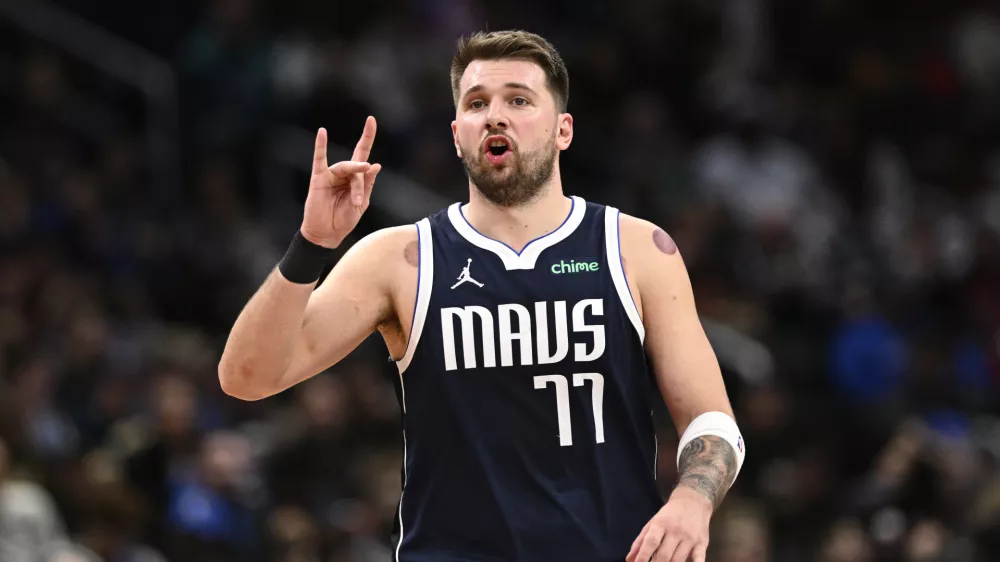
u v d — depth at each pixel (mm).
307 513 27781
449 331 11070
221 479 26219
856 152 45062
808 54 47812
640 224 11547
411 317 11156
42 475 23531
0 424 22938
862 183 44531
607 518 10891
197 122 38562
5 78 39312
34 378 27594
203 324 35344
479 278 11164
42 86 38656
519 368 11000
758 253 39031
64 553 19891
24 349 29906
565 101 11609
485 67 11305
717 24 47531
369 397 30391
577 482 10945
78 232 35281
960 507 28078
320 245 10609
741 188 41344
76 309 31938
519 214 11359
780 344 37031
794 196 41656
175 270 35625
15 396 23344
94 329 30172
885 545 27406
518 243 11297
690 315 11391
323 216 10539
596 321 11094
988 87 48875
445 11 42938
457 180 39062
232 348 10758
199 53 38688
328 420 28891
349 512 27656
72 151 38781
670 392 11250
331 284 11273
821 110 46031
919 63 48969
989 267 41188
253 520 26453
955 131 47625
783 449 33062
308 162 38375
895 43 49125
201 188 37719
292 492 28109
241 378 10773
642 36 46062
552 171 11422
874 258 40500
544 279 11156
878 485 28703
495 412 10969
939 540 26172
